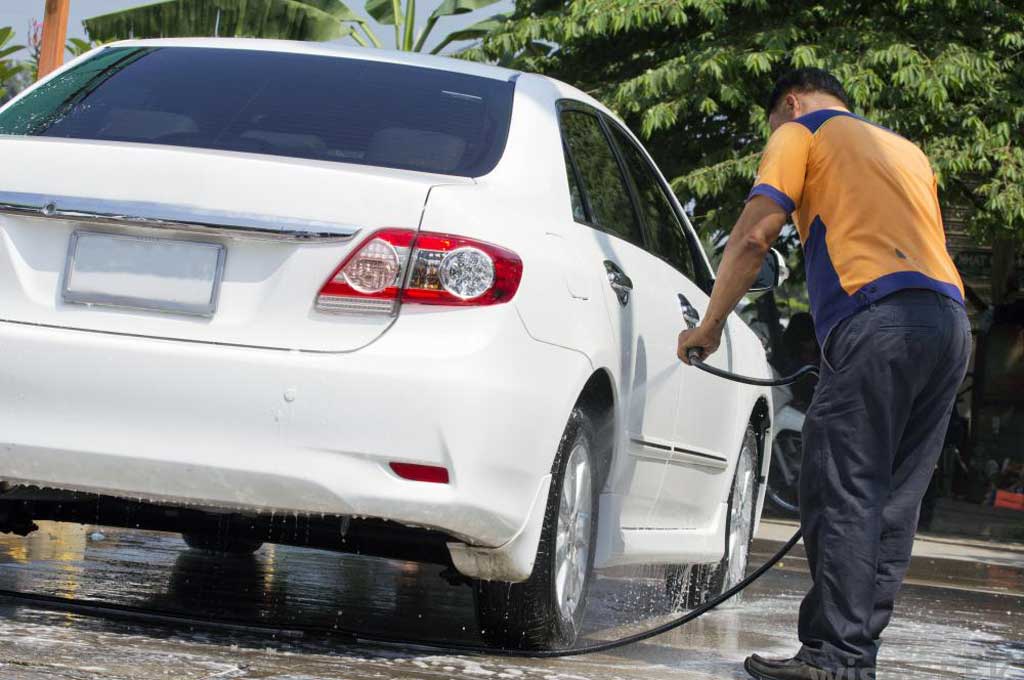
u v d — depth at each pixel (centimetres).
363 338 481
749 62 1927
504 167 557
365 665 490
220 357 476
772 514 1848
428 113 579
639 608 781
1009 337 2773
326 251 486
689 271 764
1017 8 2030
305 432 473
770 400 907
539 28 2136
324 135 557
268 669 464
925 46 1947
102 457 480
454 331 486
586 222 608
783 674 516
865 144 533
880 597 532
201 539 852
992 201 1920
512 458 498
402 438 474
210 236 489
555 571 549
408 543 539
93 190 494
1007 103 1925
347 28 2647
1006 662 659
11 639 472
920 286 512
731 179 2028
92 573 727
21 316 491
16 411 486
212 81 599
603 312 578
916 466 539
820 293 527
